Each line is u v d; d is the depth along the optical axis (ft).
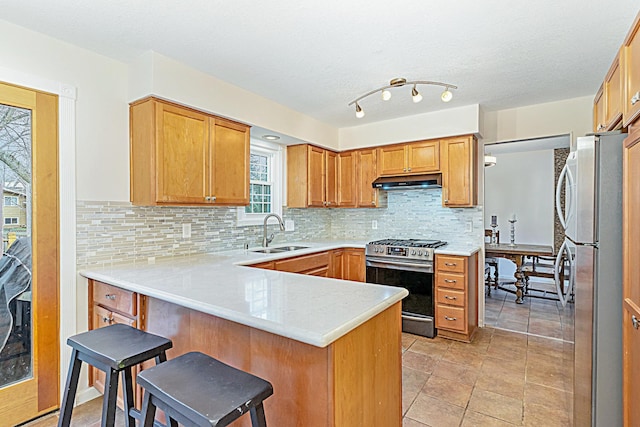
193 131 8.18
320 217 14.99
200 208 9.79
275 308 4.39
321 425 3.88
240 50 7.22
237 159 9.34
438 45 7.00
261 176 12.37
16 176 6.27
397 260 11.34
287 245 12.44
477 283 11.75
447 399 7.13
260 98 10.05
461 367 8.59
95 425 6.22
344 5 5.64
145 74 7.42
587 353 5.31
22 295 6.34
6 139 6.14
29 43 6.39
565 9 5.74
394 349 5.08
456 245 12.02
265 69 8.16
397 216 13.89
